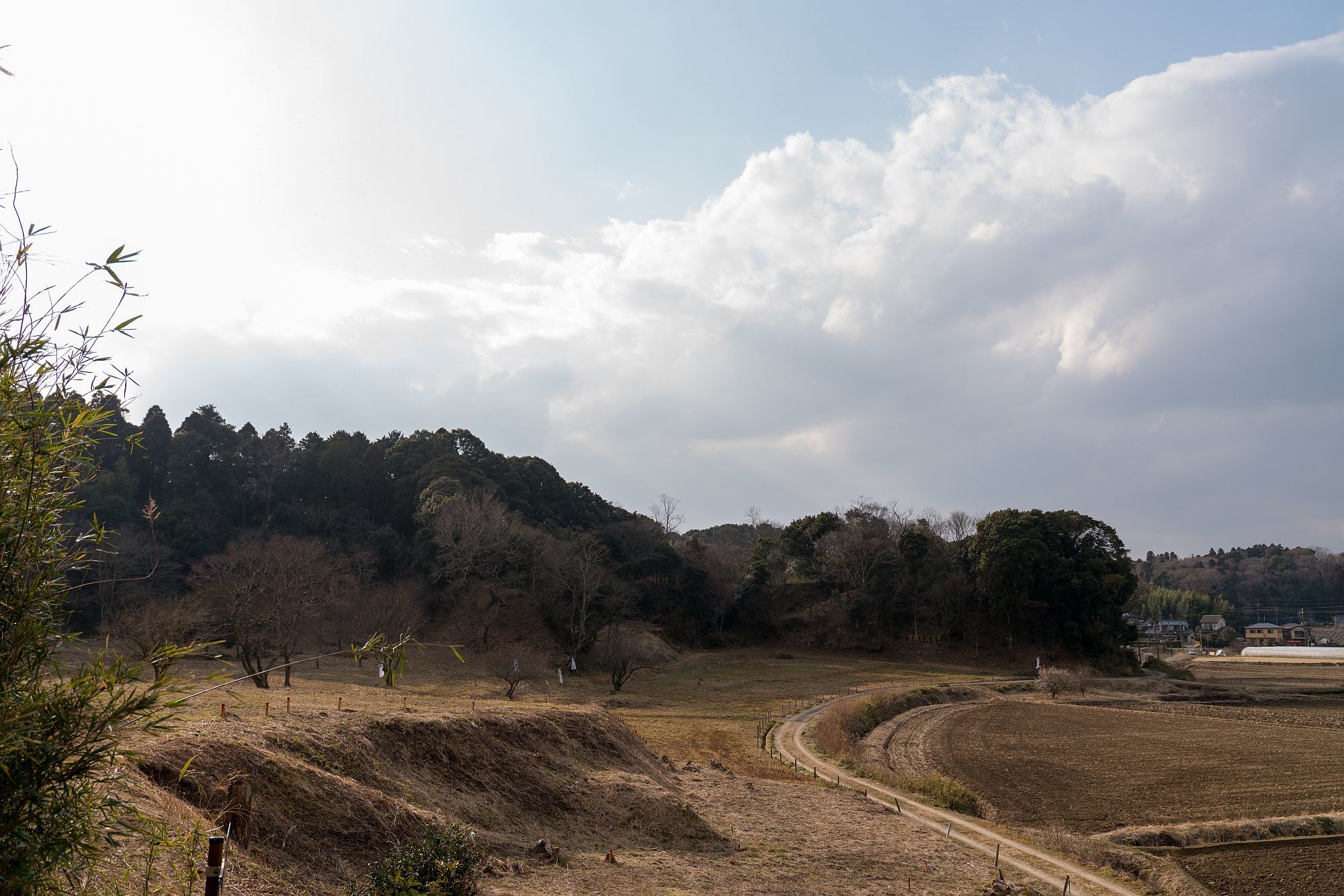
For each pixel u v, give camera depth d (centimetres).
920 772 4128
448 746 2356
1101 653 8731
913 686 7156
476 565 8750
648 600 10038
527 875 1791
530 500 11169
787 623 10238
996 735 5234
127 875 862
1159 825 3166
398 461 11094
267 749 1770
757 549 12050
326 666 6594
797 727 5166
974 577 9762
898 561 10006
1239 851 2897
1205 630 17288
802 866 2250
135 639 4403
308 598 5666
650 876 1955
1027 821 3247
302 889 1331
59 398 563
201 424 10575
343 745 2014
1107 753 4659
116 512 8056
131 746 1448
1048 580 8912
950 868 2402
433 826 1805
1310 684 8088
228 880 1168
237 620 5053
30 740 521
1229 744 4941
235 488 10175
